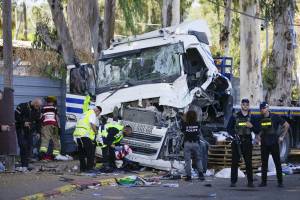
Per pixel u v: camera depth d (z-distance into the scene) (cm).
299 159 4062
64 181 2469
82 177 2642
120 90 2992
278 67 5200
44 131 3391
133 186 2495
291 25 5166
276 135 2481
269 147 2481
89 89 3203
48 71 3719
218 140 3061
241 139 2491
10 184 2348
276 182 2680
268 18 5012
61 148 3597
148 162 2884
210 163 3078
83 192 2289
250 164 2492
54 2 3825
